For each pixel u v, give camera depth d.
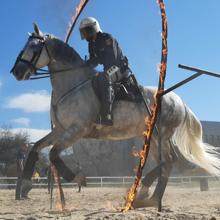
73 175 8.62
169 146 9.96
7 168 45.59
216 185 22.12
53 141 9.26
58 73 9.23
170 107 10.02
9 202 13.01
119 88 9.34
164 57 8.00
